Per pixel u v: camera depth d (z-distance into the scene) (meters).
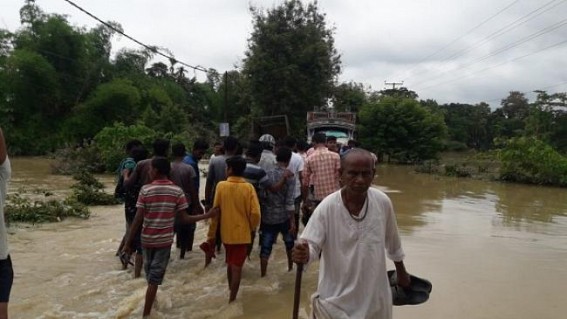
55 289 5.91
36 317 5.00
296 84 33.91
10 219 9.78
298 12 34.56
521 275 6.87
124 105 40.31
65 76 39.34
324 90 35.25
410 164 36.19
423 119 36.81
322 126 24.38
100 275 6.48
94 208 12.15
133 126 22.97
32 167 25.72
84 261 7.15
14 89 36.62
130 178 6.57
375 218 2.93
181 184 6.95
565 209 13.84
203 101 64.88
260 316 5.22
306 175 7.58
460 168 25.31
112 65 45.09
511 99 83.62
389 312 2.99
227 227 5.57
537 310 5.47
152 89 47.31
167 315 5.18
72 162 21.34
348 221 2.92
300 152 9.73
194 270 6.85
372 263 2.90
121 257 6.77
